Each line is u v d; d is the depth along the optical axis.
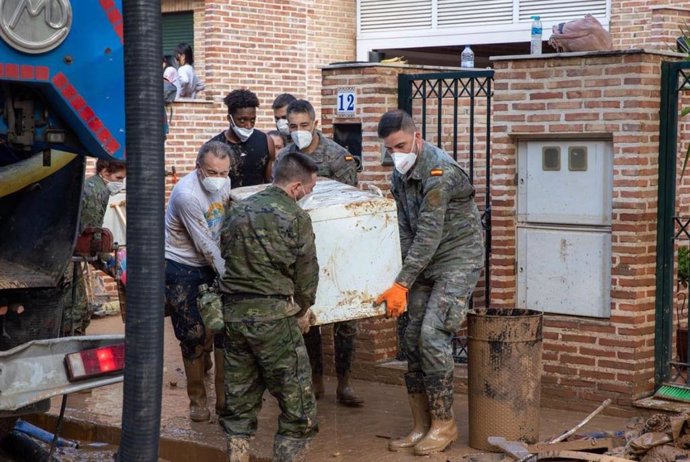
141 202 4.98
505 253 9.36
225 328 7.17
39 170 6.98
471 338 7.93
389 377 9.96
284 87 18.34
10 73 6.03
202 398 8.78
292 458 7.20
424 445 7.87
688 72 8.86
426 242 7.63
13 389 6.11
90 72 6.31
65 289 7.05
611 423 8.57
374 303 7.66
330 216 7.50
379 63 10.35
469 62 15.34
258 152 9.72
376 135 10.15
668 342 8.84
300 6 18.48
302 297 7.17
